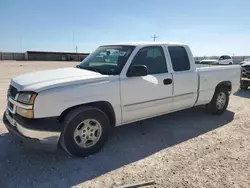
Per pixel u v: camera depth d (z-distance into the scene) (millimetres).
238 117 5637
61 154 3525
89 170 3102
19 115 3139
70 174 2994
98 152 3617
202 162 3330
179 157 3488
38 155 3471
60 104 3094
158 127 4840
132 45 4105
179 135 4402
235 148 3818
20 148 3668
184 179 2893
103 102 3566
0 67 22609
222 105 5801
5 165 3166
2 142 3854
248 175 3000
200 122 5199
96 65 4145
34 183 2779
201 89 5031
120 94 3666
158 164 3275
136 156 3523
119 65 3799
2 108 6129
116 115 3719
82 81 3307
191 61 4848
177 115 5730
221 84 5617
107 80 3521
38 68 21484
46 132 3035
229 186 2752
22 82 3318
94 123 3498
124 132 4527
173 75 4422
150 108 4141
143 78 3930
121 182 2826
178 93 4551
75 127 3264
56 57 51500
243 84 9938
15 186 2711
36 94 2963
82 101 3270
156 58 4285
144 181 2844
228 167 3195
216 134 4469
